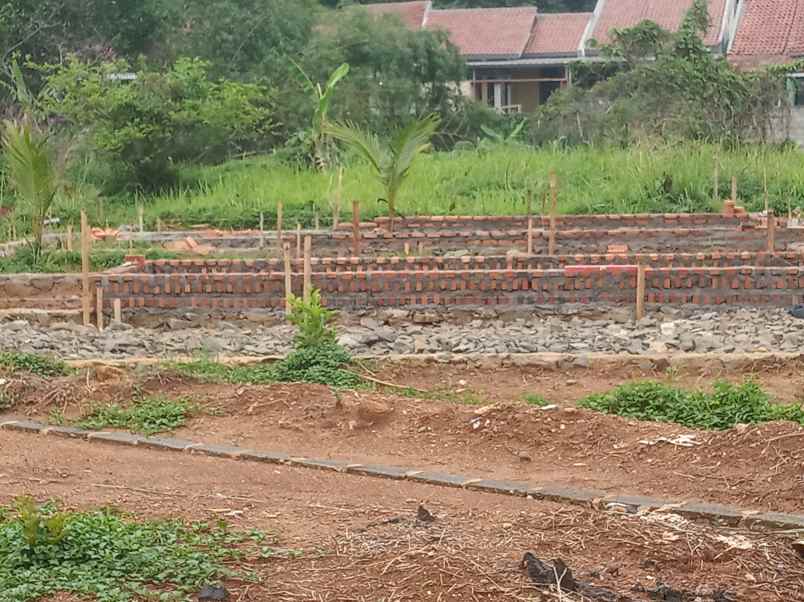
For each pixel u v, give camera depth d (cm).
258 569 747
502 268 1875
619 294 1733
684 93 3662
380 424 1139
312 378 1334
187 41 4375
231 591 712
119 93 3322
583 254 2034
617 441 1065
